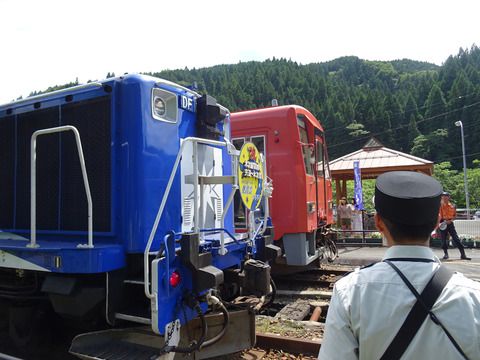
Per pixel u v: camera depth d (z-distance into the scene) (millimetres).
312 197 7672
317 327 4910
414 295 1364
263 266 4145
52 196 4023
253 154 4188
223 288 4320
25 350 4148
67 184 3914
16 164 4348
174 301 3207
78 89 3879
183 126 4160
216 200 4641
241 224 6629
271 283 4816
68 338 4281
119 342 3426
